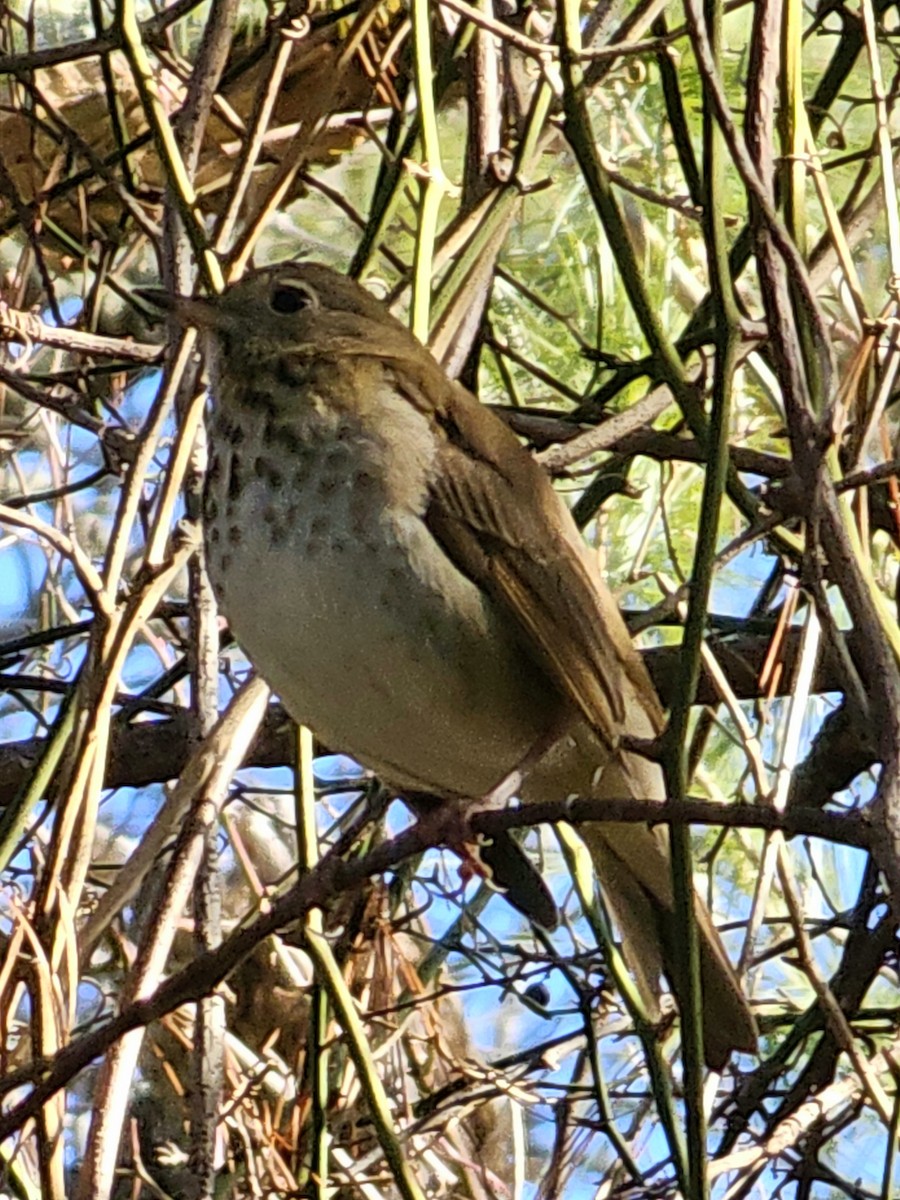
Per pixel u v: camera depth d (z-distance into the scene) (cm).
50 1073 329
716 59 321
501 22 463
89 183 557
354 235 614
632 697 431
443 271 475
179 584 588
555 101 468
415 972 478
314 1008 404
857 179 470
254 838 576
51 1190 346
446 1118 457
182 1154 503
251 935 324
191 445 394
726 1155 445
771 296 310
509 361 571
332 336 402
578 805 306
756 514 388
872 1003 563
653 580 557
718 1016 396
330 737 402
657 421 562
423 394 403
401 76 513
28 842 446
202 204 456
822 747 496
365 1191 450
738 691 502
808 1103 421
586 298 566
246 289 407
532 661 403
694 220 470
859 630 303
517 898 418
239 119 514
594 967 481
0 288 543
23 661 561
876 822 286
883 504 475
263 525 386
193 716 411
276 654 387
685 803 295
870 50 374
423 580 387
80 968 375
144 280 588
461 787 422
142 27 480
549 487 415
